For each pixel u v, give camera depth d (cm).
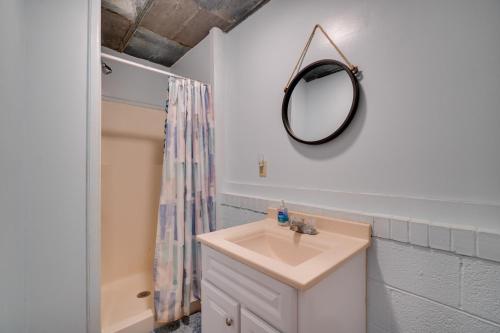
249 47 167
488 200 76
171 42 203
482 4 78
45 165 107
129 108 213
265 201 148
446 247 81
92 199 117
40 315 105
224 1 155
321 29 123
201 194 169
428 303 86
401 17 95
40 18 107
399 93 96
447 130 84
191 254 161
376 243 100
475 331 77
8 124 87
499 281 72
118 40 199
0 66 81
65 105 112
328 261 80
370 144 104
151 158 223
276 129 147
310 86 127
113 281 200
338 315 84
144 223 219
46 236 107
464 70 81
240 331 88
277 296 74
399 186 96
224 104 186
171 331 146
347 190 113
